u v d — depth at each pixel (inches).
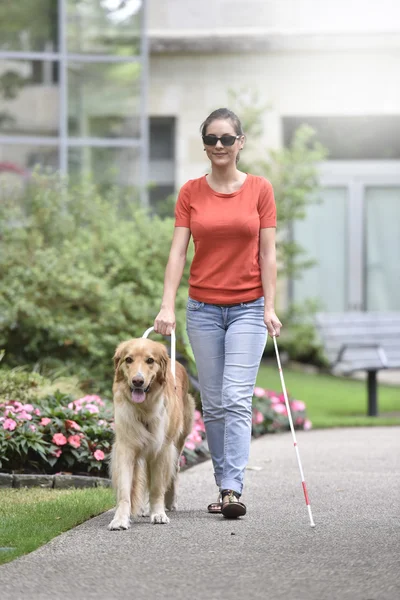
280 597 236.8
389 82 1016.2
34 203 640.4
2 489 384.5
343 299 1028.5
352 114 1018.7
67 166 879.7
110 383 564.4
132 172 888.9
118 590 243.8
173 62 1015.0
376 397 667.4
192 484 400.2
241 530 309.6
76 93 882.1
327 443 524.4
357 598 235.5
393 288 1027.9
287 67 1014.4
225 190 337.1
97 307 580.4
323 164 1027.9
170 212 903.1
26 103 876.6
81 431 413.4
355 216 1026.7
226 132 331.9
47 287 574.2
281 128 1023.0
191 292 340.8
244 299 335.0
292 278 993.5
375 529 309.4
